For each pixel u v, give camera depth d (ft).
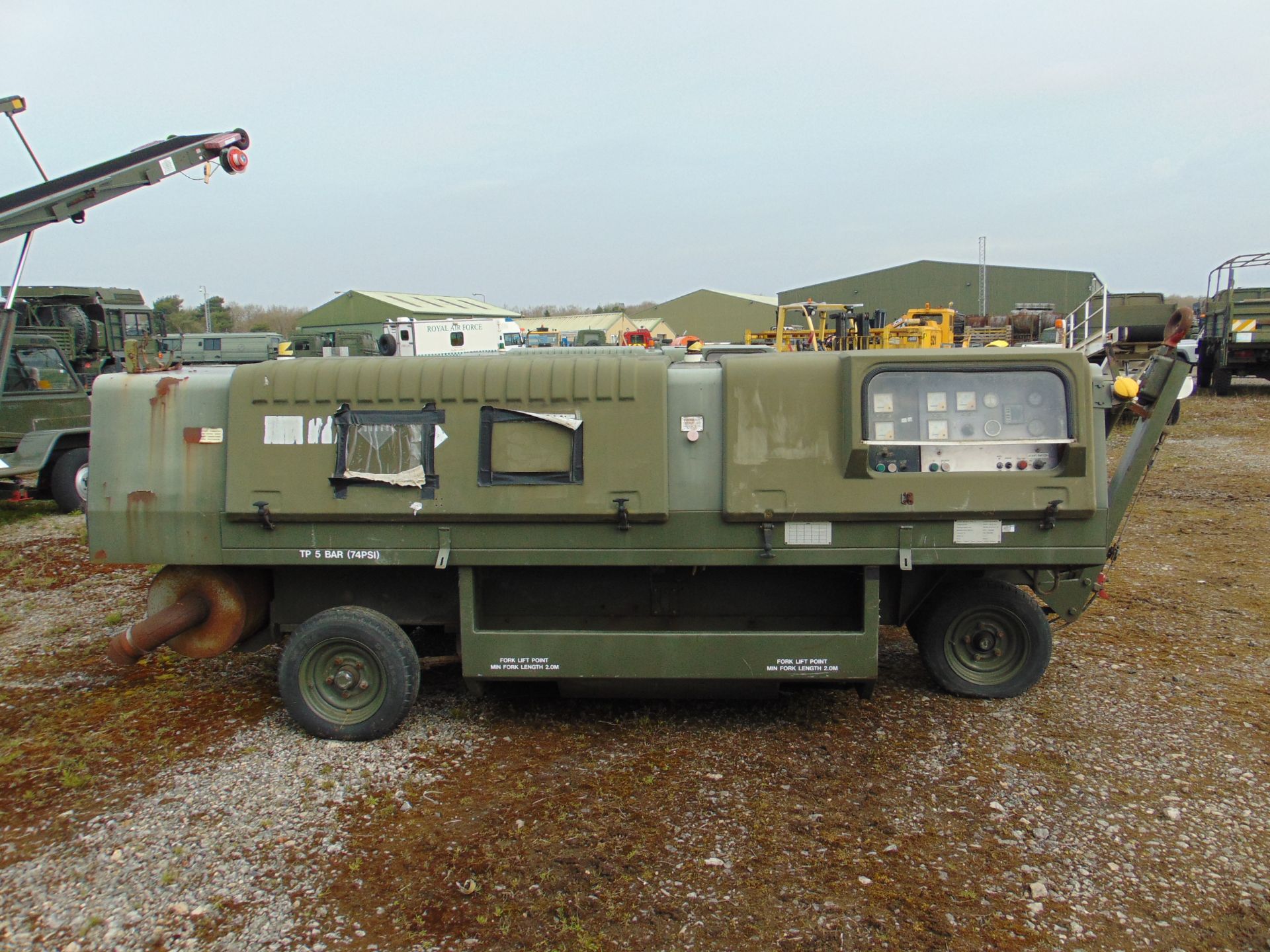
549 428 15.01
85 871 11.87
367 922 10.77
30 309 52.08
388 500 15.21
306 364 15.64
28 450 37.52
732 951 10.22
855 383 14.49
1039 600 18.12
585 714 16.85
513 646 15.53
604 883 11.50
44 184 23.65
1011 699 16.98
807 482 14.78
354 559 15.48
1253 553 27.78
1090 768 14.29
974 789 13.73
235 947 10.37
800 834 12.59
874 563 14.96
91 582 27.53
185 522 15.79
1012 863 11.84
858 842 12.37
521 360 15.33
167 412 15.89
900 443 14.48
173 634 15.89
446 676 18.99
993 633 16.76
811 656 15.24
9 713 17.19
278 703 17.53
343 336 75.66
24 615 23.91
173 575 16.55
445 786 14.06
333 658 15.70
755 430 14.82
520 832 12.67
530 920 10.77
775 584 16.99
